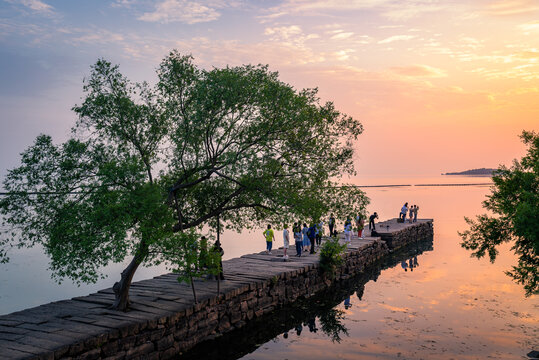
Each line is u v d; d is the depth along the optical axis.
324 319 16.94
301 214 15.02
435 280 24.00
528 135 13.95
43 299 20.09
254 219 17.70
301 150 15.30
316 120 15.18
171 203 14.12
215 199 16.81
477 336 14.38
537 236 11.82
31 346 9.64
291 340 14.46
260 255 25.56
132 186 12.16
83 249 11.72
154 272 27.00
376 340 14.20
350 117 15.79
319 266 22.88
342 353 13.08
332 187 15.55
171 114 14.55
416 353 12.91
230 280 17.80
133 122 13.88
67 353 9.70
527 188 13.30
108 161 12.93
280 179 15.38
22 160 11.95
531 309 17.64
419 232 44.19
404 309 18.05
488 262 29.55
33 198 12.07
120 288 12.91
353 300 19.95
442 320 16.31
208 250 14.03
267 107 14.71
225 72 14.43
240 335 15.06
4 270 27.73
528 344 13.54
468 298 19.59
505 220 13.85
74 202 12.19
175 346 12.94
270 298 18.28
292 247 29.67
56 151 12.42
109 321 11.69
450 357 12.53
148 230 11.84
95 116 13.27
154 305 13.60
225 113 14.58
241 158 14.52
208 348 13.63
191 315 13.69
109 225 11.27
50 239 11.95
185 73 14.44
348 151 15.73
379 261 32.44
